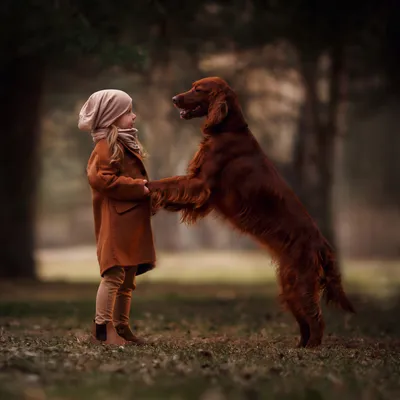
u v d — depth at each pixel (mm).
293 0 18734
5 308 14578
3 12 15938
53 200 56281
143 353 7773
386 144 43969
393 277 30438
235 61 25500
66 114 32969
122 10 14711
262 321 12641
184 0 15891
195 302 16656
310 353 8180
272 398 5797
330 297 8828
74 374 6535
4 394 5695
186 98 8891
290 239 8641
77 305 15438
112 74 25906
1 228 24250
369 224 51812
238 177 8672
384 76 24516
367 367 7383
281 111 29406
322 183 25812
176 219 52125
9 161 24203
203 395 5766
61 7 14055
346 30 19875
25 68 23203
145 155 8891
